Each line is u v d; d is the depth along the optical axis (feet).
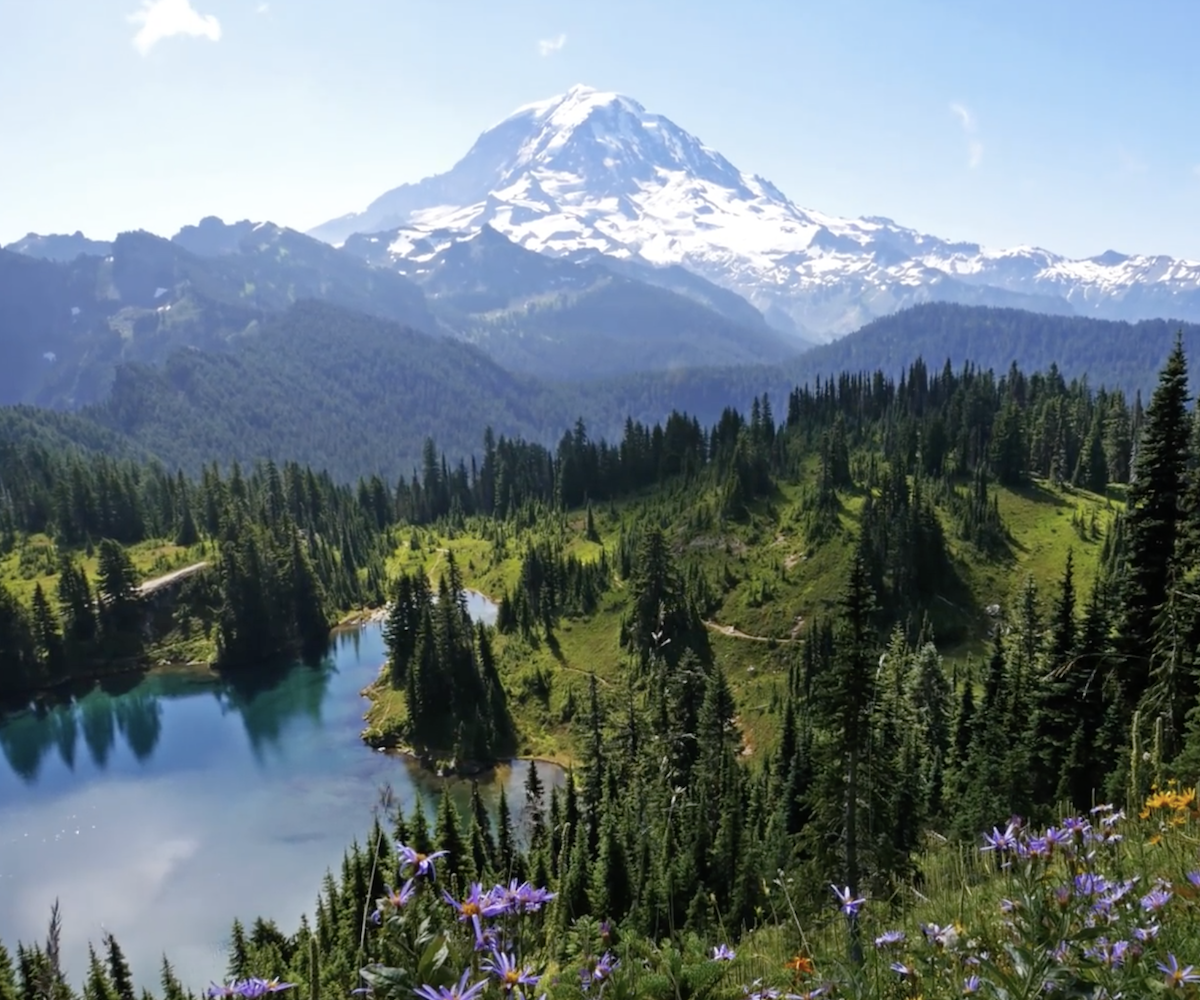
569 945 19.88
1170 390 138.00
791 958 26.14
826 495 497.87
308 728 414.82
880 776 129.80
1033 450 578.25
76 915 256.93
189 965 230.89
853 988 19.25
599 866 143.23
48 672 483.92
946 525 462.60
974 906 26.18
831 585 429.38
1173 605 120.57
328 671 497.87
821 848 128.16
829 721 129.80
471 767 364.17
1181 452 138.00
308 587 548.72
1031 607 318.65
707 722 258.98
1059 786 134.41
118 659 510.17
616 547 566.77
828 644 360.48
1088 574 406.82
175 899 264.72
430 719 385.91
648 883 128.47
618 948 20.85
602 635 464.24
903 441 582.76
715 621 446.19
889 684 235.40
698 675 280.10
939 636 391.04
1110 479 571.69
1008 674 193.47
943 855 38.27
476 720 378.12
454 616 407.23
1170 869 24.85
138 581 544.62
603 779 242.58
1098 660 147.95
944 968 19.34
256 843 301.63
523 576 531.09
